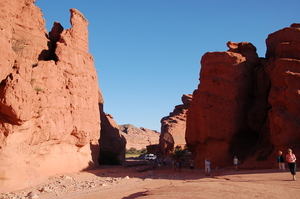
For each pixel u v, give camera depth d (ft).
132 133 385.70
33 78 64.34
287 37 90.33
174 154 169.07
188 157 143.54
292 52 82.64
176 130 186.39
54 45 84.23
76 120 81.46
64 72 78.13
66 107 76.84
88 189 51.96
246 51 102.83
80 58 88.43
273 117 76.43
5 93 51.29
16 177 53.26
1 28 52.31
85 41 93.40
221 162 90.63
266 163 75.10
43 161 68.28
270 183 37.83
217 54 99.50
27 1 76.18
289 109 74.79
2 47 51.42
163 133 188.55
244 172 61.57
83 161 88.07
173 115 213.66
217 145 93.09
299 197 26.61
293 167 38.93
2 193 47.70
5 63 52.11
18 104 52.90
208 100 95.96
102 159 125.18
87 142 87.61
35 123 62.44
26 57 70.74
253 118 91.97
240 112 93.15
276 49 87.25
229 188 34.68
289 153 39.58
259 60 101.91
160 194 33.14
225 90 94.12
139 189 47.09
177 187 38.78
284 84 77.97
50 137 68.85
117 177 72.08
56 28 87.35
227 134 90.84
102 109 152.15
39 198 43.11
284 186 34.22
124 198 38.14
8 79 52.65
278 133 74.79
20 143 57.52
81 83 85.76
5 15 54.80
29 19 75.10
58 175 69.72
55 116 71.20
